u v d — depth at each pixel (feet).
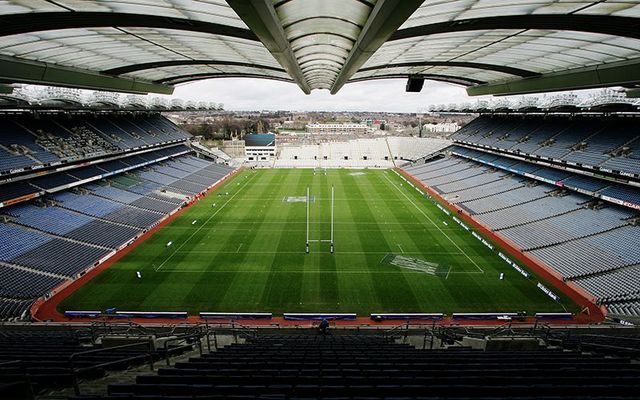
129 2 61.36
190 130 541.34
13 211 135.03
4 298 93.81
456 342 63.77
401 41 88.99
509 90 157.79
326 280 109.81
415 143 368.07
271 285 106.93
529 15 67.92
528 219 150.00
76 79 121.39
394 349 48.03
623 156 142.10
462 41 92.89
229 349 48.32
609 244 117.70
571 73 116.67
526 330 75.00
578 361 36.76
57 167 159.22
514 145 207.10
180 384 27.02
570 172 167.32
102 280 109.60
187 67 146.51
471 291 103.96
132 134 232.53
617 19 65.46
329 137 508.94
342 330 75.20
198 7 63.36
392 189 234.99
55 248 121.29
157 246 135.44
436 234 148.15
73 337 56.59
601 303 95.81
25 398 22.75
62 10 64.69
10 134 157.38
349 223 161.99
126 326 76.84
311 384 27.91
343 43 82.79
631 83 102.32
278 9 55.47
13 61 92.32
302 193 223.10
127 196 181.27
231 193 222.89
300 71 119.03
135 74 145.79
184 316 91.66
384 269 116.98
